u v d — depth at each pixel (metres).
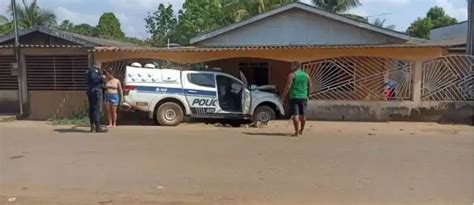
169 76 14.15
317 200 6.11
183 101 14.10
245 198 6.22
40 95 16.62
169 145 10.38
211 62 17.89
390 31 19.31
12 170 7.93
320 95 15.52
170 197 6.29
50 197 6.33
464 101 14.96
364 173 7.60
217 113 14.23
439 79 15.08
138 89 13.95
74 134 12.21
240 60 18.05
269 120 14.33
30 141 11.04
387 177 7.32
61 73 16.52
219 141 10.93
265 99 14.23
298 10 20.06
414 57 14.84
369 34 19.69
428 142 10.81
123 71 15.62
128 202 6.07
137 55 15.37
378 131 12.79
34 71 16.62
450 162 8.45
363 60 15.34
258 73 18.11
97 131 12.62
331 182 7.03
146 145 10.40
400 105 15.18
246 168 8.00
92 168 8.06
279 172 7.69
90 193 6.51
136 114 15.27
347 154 9.26
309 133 12.33
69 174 7.64
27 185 6.96
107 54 15.32
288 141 10.92
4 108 17.19
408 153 9.37
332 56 15.09
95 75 12.64
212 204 5.96
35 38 19.81
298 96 11.71
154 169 7.96
